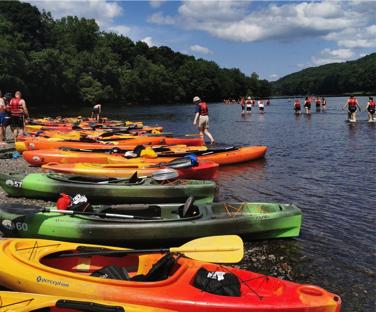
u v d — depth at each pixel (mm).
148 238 7332
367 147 19797
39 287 5430
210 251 5984
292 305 5020
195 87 110625
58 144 16625
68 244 6371
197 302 5055
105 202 10094
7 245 6219
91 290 5242
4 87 59625
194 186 10141
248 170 14812
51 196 10266
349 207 10328
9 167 14281
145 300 5105
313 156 17578
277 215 7973
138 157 13844
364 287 6383
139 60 99688
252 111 56688
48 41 80688
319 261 7254
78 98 76188
